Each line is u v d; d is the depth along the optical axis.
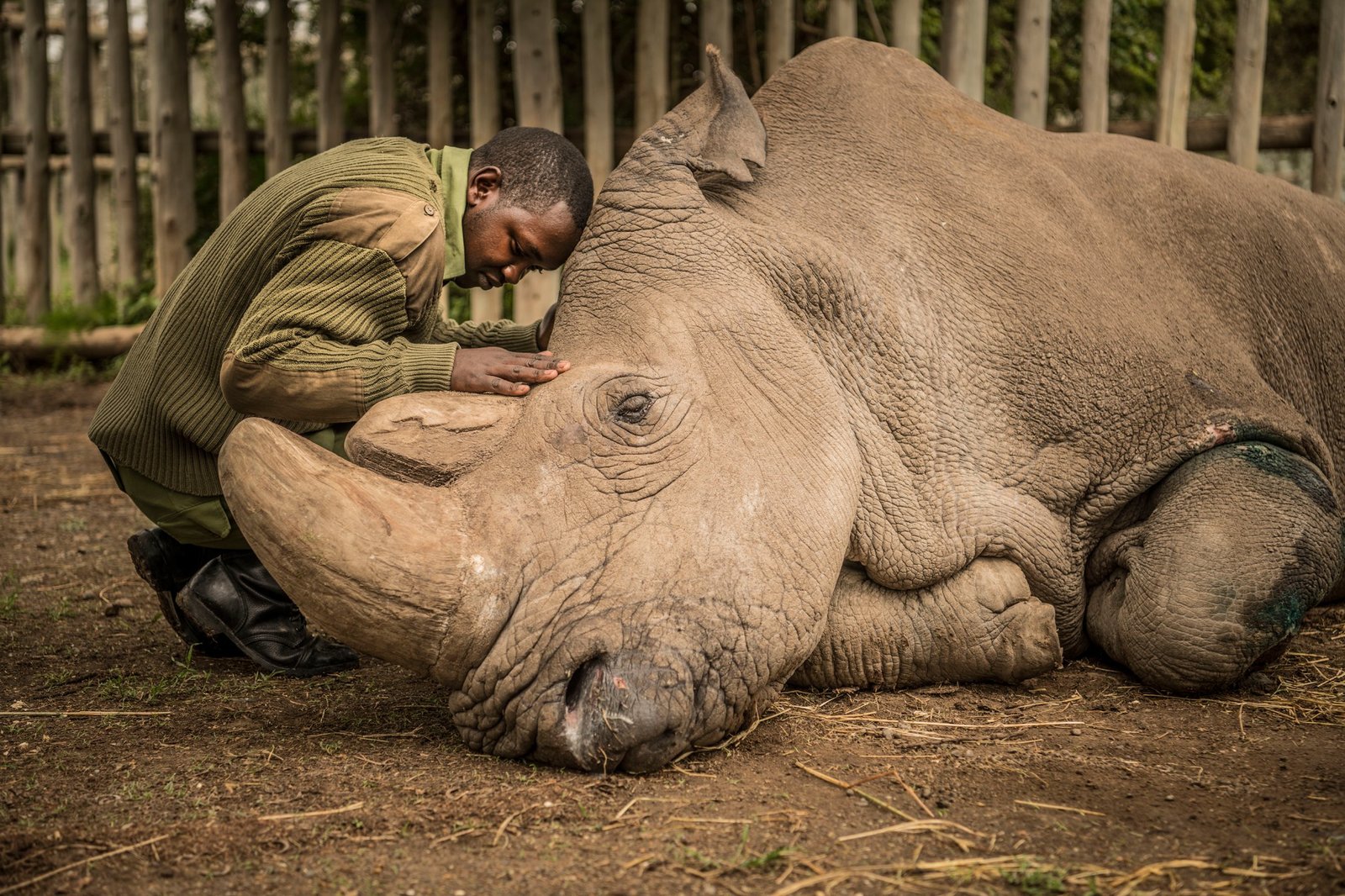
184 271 3.83
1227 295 4.34
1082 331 3.94
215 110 15.52
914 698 3.63
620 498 3.14
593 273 3.58
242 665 4.10
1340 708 3.54
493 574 3.03
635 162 3.73
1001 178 4.18
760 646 3.13
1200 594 3.58
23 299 13.72
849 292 3.72
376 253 3.33
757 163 3.83
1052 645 3.70
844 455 3.47
